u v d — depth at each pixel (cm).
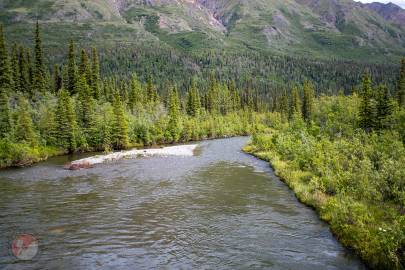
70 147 6381
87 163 4766
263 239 1989
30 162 4856
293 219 2358
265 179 3747
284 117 12700
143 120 8644
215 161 5159
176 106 10819
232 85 17062
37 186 3341
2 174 4016
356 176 2712
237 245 1903
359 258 1727
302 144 4853
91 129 6906
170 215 2444
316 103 10894
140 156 5738
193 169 4397
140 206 2667
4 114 5572
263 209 2598
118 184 3453
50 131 6203
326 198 2661
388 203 2372
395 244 1512
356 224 1959
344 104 8062
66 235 2048
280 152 5275
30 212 2489
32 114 6544
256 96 18262
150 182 3562
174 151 6544
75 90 8581
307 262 1684
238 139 10275
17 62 8106
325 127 6819
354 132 5769
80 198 2888
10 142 4962
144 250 1838
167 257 1752
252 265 1656
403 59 7631
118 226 2208
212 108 14012
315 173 3500
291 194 3067
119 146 7375
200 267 1639
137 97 10831
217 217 2400
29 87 8156
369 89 7225
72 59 8725
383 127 5822
